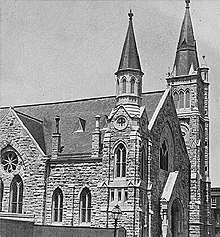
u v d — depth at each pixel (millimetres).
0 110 90938
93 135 72375
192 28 101688
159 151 76188
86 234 64938
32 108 89000
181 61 98938
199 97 97688
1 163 75625
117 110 70375
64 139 78312
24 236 58906
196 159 92312
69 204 71688
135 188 67125
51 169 73625
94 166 71125
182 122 96000
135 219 66562
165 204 74375
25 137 74750
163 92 82062
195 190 88625
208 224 93500
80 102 85688
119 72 72250
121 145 69312
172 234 80625
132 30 74875
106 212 67938
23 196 73500
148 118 77625
